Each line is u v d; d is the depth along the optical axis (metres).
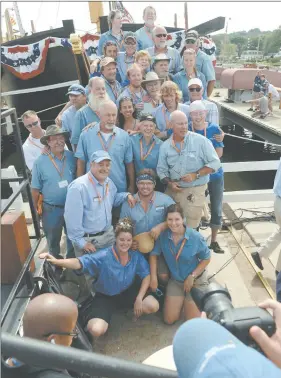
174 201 3.22
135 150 3.52
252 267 3.76
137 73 4.00
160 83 3.99
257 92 13.19
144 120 3.38
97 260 2.75
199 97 4.18
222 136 3.78
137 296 2.91
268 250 3.53
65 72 8.82
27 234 2.26
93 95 3.69
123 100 3.74
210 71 5.38
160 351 1.81
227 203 5.46
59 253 3.79
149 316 3.10
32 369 1.12
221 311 0.91
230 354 0.47
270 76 18.14
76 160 3.60
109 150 3.35
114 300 2.93
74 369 0.71
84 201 2.93
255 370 0.45
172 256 2.94
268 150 12.82
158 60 4.60
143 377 0.77
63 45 8.33
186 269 2.96
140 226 3.11
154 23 5.88
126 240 2.65
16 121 2.13
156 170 3.49
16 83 9.12
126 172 3.73
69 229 3.01
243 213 5.13
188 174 3.30
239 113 13.15
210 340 0.51
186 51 4.81
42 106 9.62
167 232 2.96
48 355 0.69
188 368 0.49
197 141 3.28
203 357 0.48
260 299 3.28
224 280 3.56
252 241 4.33
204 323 0.54
